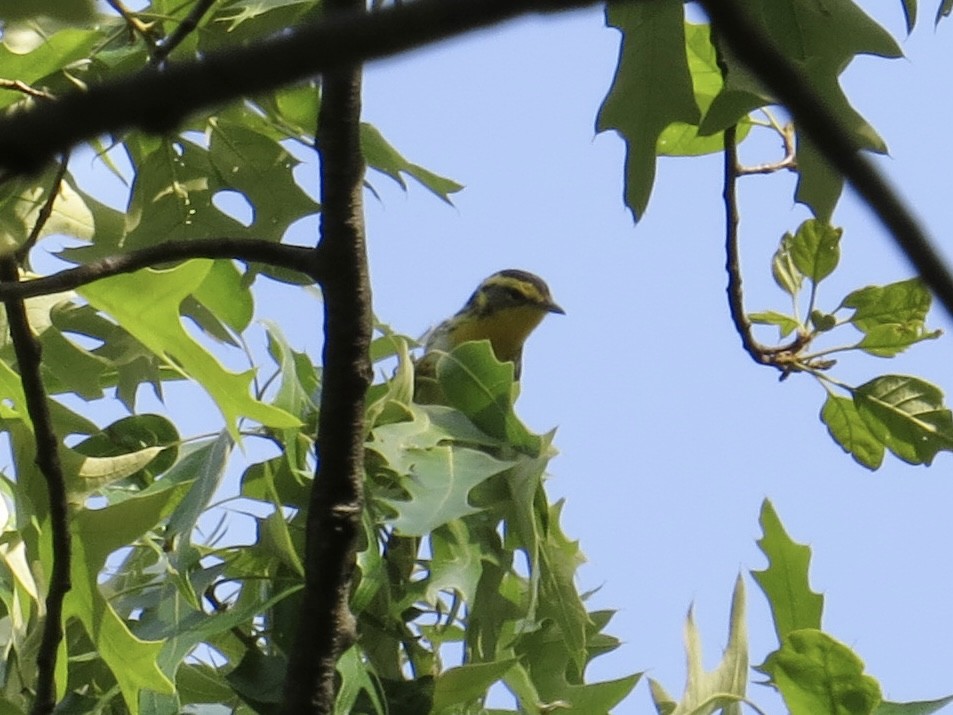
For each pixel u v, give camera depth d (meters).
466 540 8.77
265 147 9.09
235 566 8.81
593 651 9.65
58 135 2.03
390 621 8.69
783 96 2.15
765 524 8.81
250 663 8.12
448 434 8.82
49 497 7.30
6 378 7.81
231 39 8.40
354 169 7.15
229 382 7.41
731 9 2.13
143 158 8.98
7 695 8.28
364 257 7.19
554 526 9.16
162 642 7.69
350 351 7.22
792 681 7.88
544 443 8.91
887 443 10.07
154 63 6.75
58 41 7.51
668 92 7.85
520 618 9.00
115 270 6.80
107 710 8.86
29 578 8.18
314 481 7.36
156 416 9.56
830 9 8.04
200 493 8.53
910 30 7.99
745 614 8.74
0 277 6.86
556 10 1.97
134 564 8.99
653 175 7.89
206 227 9.06
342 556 7.29
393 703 8.40
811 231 10.11
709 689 8.55
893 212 2.12
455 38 1.98
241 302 8.95
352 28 1.99
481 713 9.04
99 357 9.12
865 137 8.02
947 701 8.36
